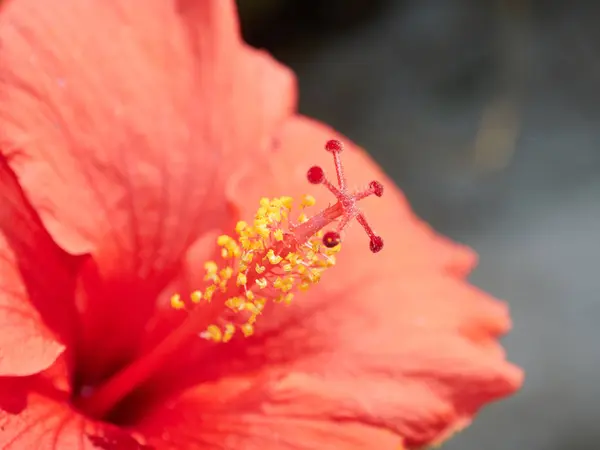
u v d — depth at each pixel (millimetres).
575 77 428
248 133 249
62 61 229
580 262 373
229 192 239
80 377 242
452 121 419
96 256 233
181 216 241
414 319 244
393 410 234
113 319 242
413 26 453
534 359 354
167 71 240
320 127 252
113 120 235
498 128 411
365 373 237
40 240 227
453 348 241
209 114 244
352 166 253
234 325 234
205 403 235
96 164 233
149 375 238
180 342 231
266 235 221
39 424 217
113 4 236
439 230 389
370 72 442
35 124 225
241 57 252
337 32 465
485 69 431
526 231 384
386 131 422
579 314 362
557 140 409
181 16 242
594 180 396
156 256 240
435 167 408
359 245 246
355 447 231
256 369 238
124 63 236
